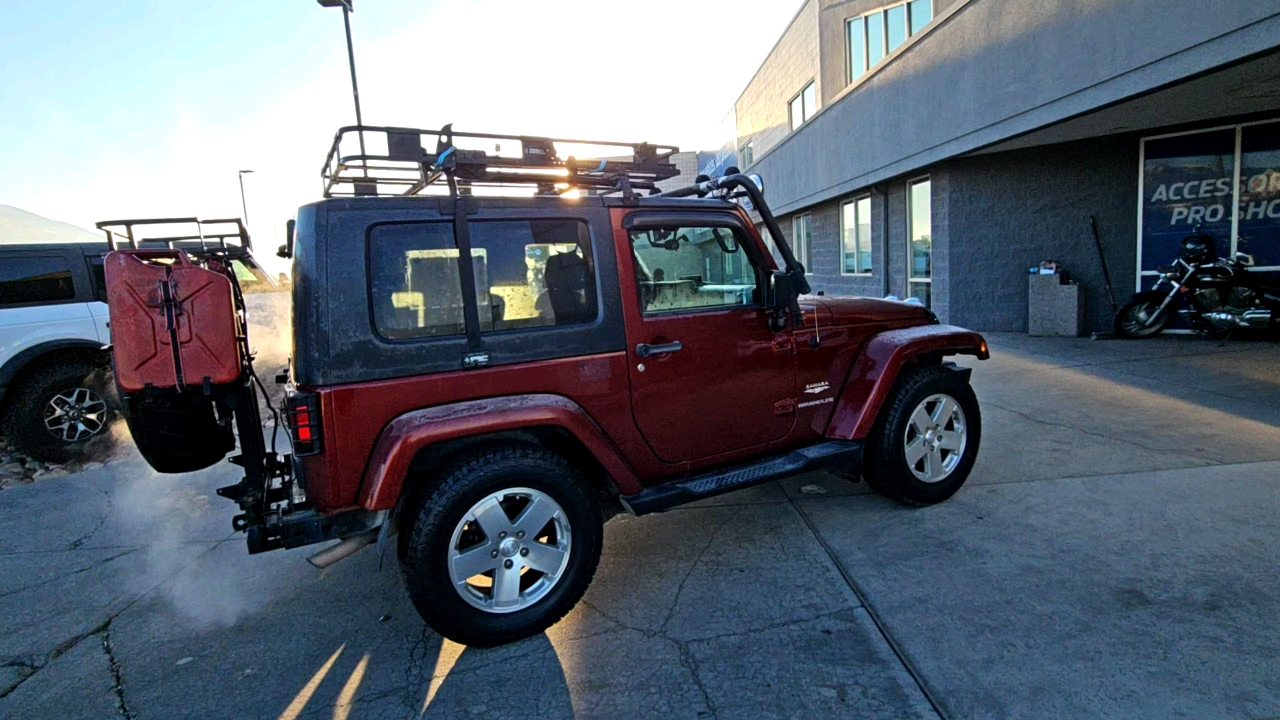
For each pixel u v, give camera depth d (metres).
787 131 19.08
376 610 3.54
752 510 4.40
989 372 7.63
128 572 4.16
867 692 2.60
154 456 3.01
